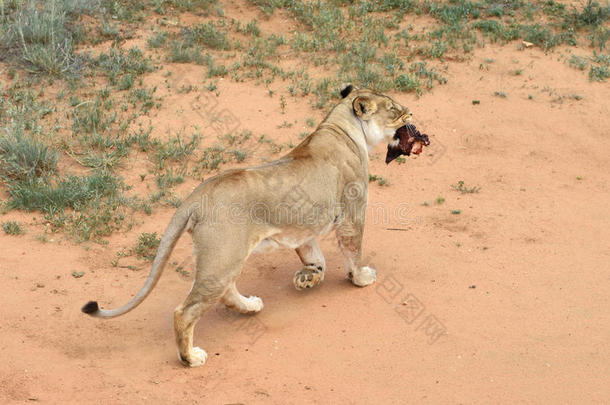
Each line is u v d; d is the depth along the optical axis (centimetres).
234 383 631
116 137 1109
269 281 812
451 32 1538
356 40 1489
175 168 1063
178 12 1542
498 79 1391
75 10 1474
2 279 772
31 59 1287
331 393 619
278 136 1166
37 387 613
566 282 809
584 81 1398
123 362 656
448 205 1006
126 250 855
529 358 674
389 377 644
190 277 808
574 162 1156
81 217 905
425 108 1282
